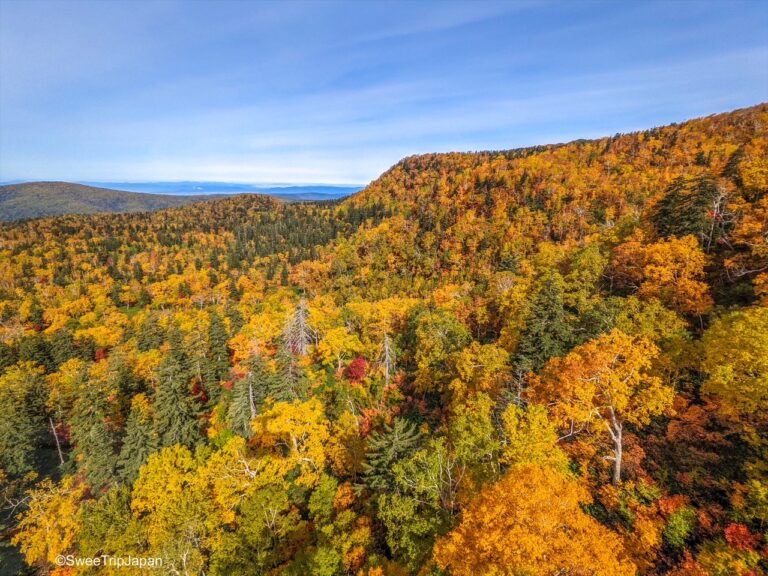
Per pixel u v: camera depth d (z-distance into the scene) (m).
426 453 22.80
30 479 42.31
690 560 15.45
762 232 30.80
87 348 75.88
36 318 109.81
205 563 26.45
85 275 150.75
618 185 122.00
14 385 50.91
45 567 31.11
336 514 27.14
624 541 17.20
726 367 17.73
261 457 34.00
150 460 31.28
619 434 20.41
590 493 20.19
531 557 11.67
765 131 124.00
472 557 13.17
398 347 56.28
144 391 51.72
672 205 42.75
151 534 27.06
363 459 31.77
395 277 118.38
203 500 28.81
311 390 47.50
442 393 41.62
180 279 140.12
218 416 45.06
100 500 30.42
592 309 32.91
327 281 131.25
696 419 21.59
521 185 149.75
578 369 22.33
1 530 34.62
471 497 18.30
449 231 132.75
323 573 19.95
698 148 134.75
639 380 21.14
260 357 46.22
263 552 25.23
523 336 33.94
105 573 26.41
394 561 19.89
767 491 15.58
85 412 39.28
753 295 26.75
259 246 181.75
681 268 32.28
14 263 160.50
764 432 17.88
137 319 105.06
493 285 59.59
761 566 13.92
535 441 19.80
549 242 101.56
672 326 26.19
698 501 17.86
